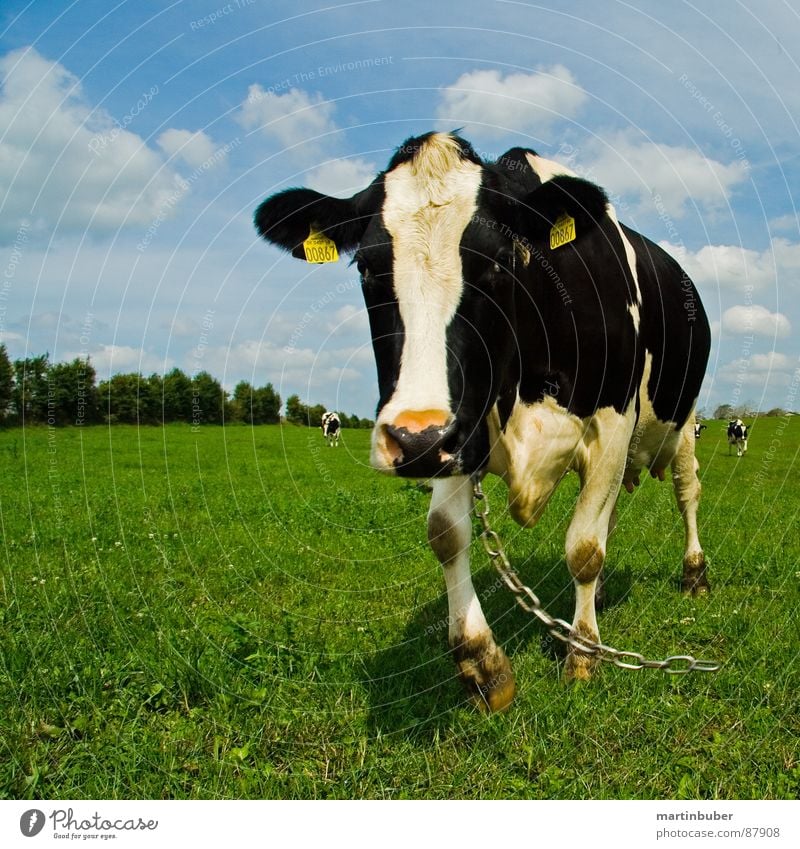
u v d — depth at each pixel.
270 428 33.78
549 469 4.46
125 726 3.57
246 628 4.48
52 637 4.52
